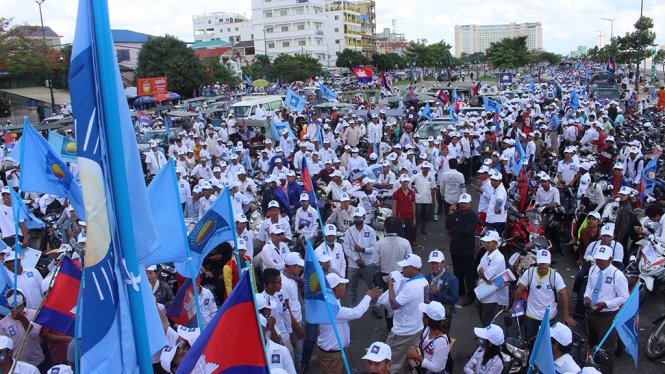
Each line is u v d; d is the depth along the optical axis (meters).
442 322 5.91
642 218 10.81
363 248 9.08
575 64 116.50
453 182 12.89
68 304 6.44
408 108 33.22
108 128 3.39
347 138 22.17
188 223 10.68
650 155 15.66
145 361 3.66
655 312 9.07
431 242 12.72
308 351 7.35
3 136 25.88
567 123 21.09
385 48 156.62
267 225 9.89
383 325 8.99
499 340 5.65
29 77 50.72
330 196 12.80
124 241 3.52
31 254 9.88
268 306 6.37
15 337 6.83
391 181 13.65
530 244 9.42
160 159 18.23
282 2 112.19
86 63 3.32
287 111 31.92
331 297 6.12
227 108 36.22
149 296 4.48
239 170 15.80
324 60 115.94
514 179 13.16
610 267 7.15
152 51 53.72
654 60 76.75
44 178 7.94
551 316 7.13
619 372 7.38
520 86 49.84
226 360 4.20
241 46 115.25
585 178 11.55
